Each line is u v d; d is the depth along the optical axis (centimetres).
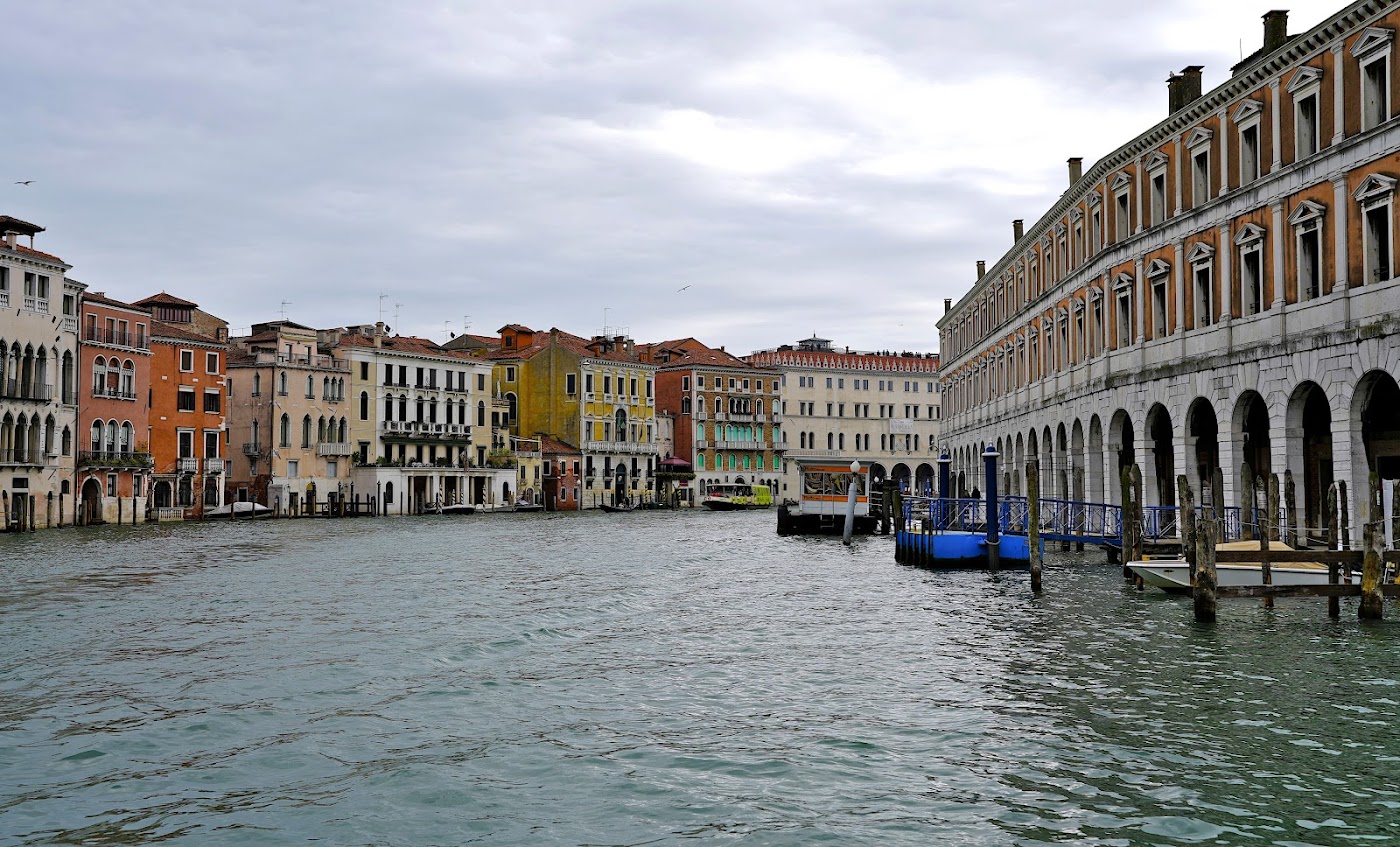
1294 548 2573
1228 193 3281
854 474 5356
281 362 8650
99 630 2344
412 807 1192
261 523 7569
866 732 1450
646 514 10150
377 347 9419
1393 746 1320
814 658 1983
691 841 1087
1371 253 2694
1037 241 5481
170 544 5162
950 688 1697
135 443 7294
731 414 12119
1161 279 3750
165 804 1209
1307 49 2912
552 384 11144
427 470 9588
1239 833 1068
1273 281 3073
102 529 6531
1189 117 3525
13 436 6238
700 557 4516
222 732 1488
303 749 1406
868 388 12938
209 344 7919
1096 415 4275
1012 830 1093
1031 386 5472
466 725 1520
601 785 1255
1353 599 2523
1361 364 2694
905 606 2698
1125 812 1129
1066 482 4797
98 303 6981
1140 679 1711
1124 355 4006
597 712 1588
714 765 1321
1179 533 2689
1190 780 1219
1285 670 1744
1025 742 1379
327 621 2478
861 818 1137
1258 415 3550
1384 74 2673
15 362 6266
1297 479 2983
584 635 2281
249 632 2316
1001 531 4044
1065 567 3588
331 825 1143
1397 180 2577
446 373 10019
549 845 1084
